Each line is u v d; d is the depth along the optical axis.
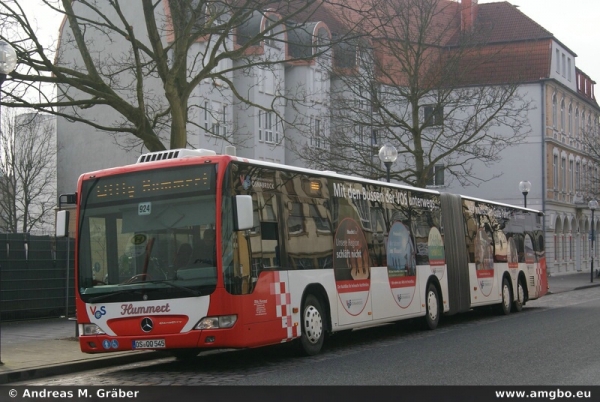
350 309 15.90
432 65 34.81
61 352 15.08
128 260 12.75
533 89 57.78
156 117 18.36
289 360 13.97
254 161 13.34
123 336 12.58
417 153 33.34
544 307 29.86
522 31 58.84
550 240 59.06
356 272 16.31
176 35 17.64
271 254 13.41
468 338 17.56
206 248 12.35
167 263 12.51
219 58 17.83
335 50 33.03
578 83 67.44
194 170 12.66
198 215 12.49
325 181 15.60
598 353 14.20
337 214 15.85
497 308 25.77
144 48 17.69
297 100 21.56
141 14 44.09
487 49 54.94
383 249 17.70
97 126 16.98
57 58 18.84
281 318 13.45
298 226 14.37
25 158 51.41
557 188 60.44
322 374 11.91
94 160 48.94
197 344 12.20
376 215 17.61
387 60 36.41
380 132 35.03
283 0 18.02
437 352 14.77
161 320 12.38
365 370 12.30
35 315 22.22
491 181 58.16
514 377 11.29
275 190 13.80
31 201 53.91
